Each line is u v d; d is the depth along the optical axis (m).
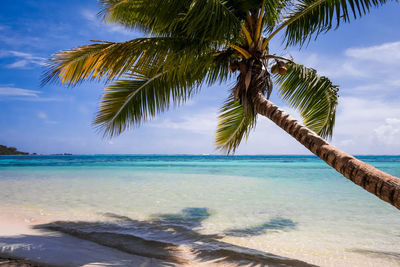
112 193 9.19
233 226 5.25
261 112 4.33
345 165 2.89
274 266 3.39
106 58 4.10
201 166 29.95
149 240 4.27
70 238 4.32
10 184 11.64
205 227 5.16
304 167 27.20
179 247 4.00
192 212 6.39
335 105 5.79
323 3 4.59
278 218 5.88
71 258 3.45
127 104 5.85
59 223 5.23
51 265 3.21
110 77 4.28
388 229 5.07
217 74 5.64
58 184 11.68
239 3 4.59
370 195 8.84
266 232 4.88
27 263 3.25
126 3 4.49
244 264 3.44
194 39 4.35
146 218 5.81
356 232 4.89
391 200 2.40
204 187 10.80
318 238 4.55
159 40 4.20
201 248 3.97
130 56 4.24
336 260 3.62
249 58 4.73
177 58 4.21
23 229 4.78
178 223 5.41
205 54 4.55
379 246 4.17
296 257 3.71
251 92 4.57
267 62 4.88
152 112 5.81
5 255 3.51
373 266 3.44
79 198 8.19
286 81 6.08
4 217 5.65
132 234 4.59
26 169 22.77
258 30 4.72
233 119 6.82
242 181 13.08
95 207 6.89
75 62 4.27
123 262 3.37
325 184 11.77
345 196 8.67
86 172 19.33
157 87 5.75
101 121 5.72
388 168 24.44
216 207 6.99
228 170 22.12
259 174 17.48
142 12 4.36
